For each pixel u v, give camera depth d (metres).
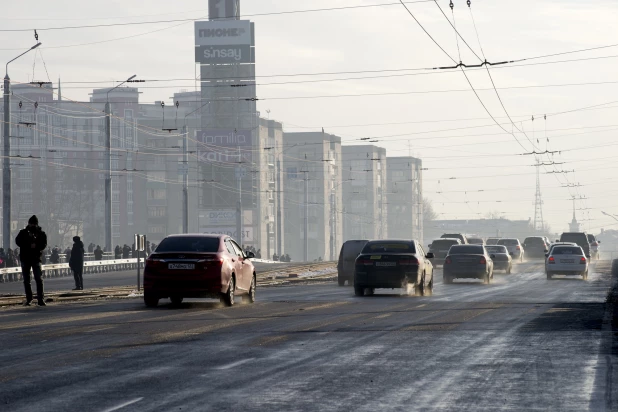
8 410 20.48
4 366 27.73
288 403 21.55
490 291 78.81
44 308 54.97
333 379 25.34
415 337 36.47
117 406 21.02
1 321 44.22
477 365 28.30
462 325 42.06
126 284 99.56
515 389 23.75
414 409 20.91
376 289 82.69
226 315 48.16
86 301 63.97
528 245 189.75
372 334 37.62
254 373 26.42
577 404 21.61
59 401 21.66
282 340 35.19
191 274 53.56
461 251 97.12
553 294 72.81
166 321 44.06
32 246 57.62
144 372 26.53
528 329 40.03
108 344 33.69
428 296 70.06
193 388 23.69
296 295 72.06
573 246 109.19
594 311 51.84
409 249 70.75
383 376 25.95
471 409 20.94
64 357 29.89
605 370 27.30
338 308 54.25
